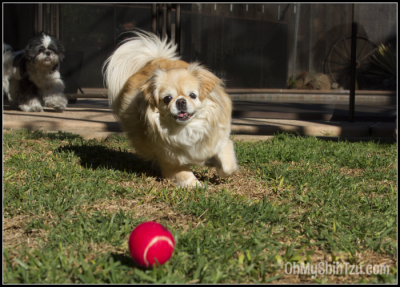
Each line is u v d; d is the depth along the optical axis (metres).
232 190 1.59
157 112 1.57
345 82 5.39
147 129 1.63
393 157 1.93
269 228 1.36
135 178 1.70
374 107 3.74
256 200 1.52
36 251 1.25
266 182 1.67
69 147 2.03
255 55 5.12
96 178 1.68
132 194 1.57
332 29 5.32
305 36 5.33
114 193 1.58
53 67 3.22
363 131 2.52
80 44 4.59
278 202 1.52
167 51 1.88
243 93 4.89
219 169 1.67
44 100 3.22
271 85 5.32
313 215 1.42
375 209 1.47
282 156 1.92
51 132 2.49
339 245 1.30
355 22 2.73
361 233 1.34
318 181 1.66
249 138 2.40
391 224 1.38
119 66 1.83
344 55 5.35
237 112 3.14
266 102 4.31
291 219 1.42
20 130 2.39
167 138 1.57
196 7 4.68
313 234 1.34
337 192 1.58
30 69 3.18
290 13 5.23
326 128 2.55
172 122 1.56
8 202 1.49
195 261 1.24
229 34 4.93
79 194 1.55
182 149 1.59
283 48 5.29
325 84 5.26
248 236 1.34
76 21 4.53
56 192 1.55
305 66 5.43
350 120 2.83
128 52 1.85
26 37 4.12
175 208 1.47
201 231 1.35
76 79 4.09
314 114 3.00
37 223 1.38
